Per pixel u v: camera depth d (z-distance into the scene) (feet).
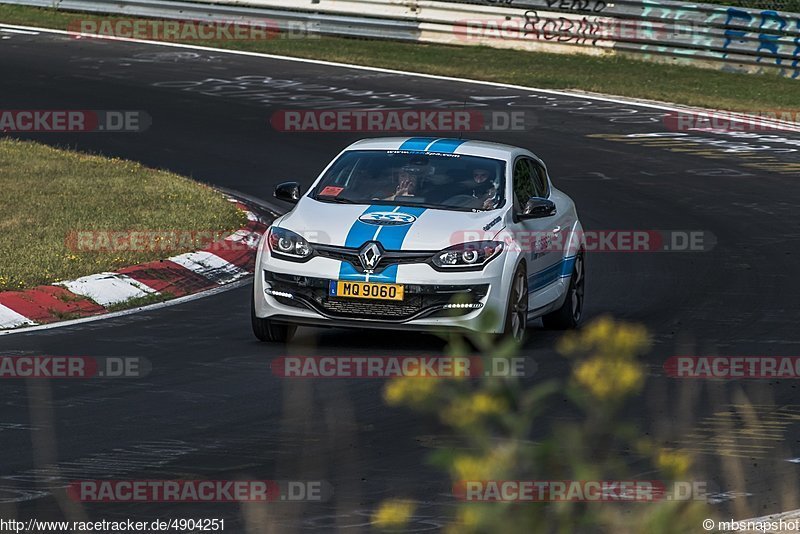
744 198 211.82
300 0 357.00
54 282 135.74
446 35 351.87
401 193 119.55
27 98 268.41
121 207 180.14
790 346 118.11
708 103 295.48
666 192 214.69
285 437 81.66
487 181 121.60
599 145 249.75
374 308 109.81
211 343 114.93
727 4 350.23
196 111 265.13
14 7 376.68
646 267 165.27
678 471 32.50
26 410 88.48
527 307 117.19
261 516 62.64
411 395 29.66
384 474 72.49
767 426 86.63
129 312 130.52
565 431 31.24
